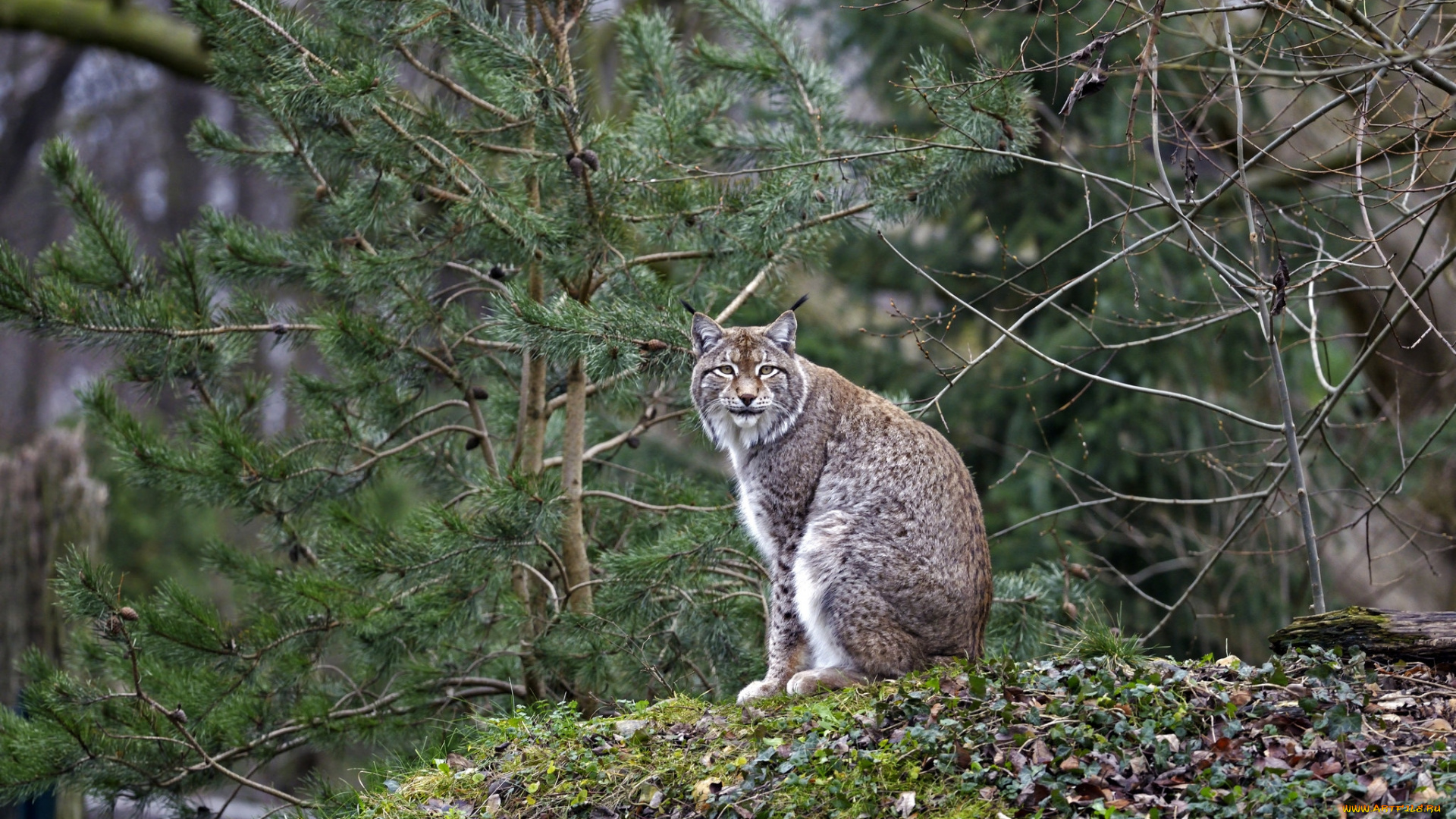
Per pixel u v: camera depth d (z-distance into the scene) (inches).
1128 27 351.3
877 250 898.7
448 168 454.3
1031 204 847.1
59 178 492.4
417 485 604.7
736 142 526.6
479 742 388.8
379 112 436.5
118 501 1114.1
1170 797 281.7
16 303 452.8
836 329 949.8
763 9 539.8
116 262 498.9
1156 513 729.0
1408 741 292.8
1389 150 372.8
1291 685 324.8
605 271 471.8
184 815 479.8
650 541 530.6
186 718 450.3
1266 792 271.4
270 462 500.7
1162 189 737.6
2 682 550.6
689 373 453.4
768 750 324.5
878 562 370.3
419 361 516.7
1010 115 448.8
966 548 379.9
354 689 518.6
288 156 522.0
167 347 482.3
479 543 453.7
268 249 516.7
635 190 455.2
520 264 486.6
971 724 320.5
